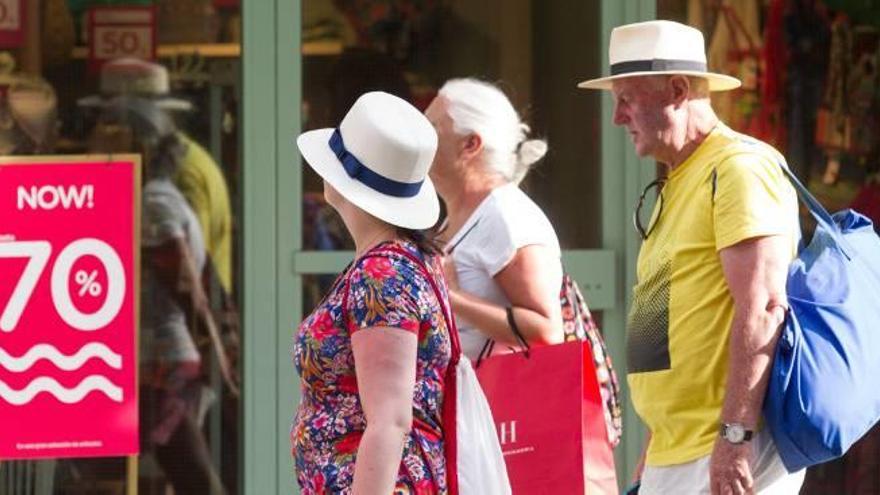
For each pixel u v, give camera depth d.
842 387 13.49
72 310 18.73
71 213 18.77
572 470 15.12
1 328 18.62
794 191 14.42
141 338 18.91
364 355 11.98
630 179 19.12
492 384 15.30
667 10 19.39
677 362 14.13
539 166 19.12
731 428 13.47
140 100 18.89
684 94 14.42
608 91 19.14
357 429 12.19
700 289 14.01
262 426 19.00
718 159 13.99
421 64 19.09
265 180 18.94
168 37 18.91
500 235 15.61
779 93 19.62
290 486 19.03
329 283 19.03
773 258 13.62
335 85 19.03
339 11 19.02
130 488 18.89
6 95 18.78
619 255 19.17
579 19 19.22
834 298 13.81
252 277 18.94
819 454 13.63
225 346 19.02
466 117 15.78
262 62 18.91
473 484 12.48
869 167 19.75
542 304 15.57
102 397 18.77
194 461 18.98
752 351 13.45
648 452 14.61
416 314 12.09
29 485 18.77
